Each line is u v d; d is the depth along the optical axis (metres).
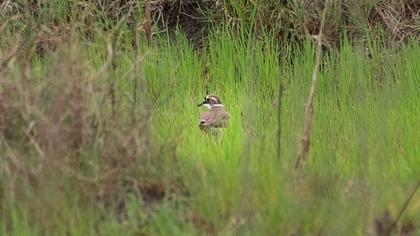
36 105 10.84
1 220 10.20
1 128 10.80
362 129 11.57
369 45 16.91
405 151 12.45
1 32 14.88
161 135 11.94
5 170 10.50
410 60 16.20
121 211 10.52
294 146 11.48
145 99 11.74
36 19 16.77
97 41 14.51
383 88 13.90
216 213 9.93
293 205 9.91
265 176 10.41
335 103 14.87
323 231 9.80
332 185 10.52
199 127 13.48
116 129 10.91
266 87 16.19
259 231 9.73
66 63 11.08
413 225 10.31
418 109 14.12
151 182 10.92
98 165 10.64
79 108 10.80
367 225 9.69
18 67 11.66
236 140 12.61
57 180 10.23
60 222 9.91
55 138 10.53
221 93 16.30
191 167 10.98
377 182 10.43
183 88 16.09
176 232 9.69
